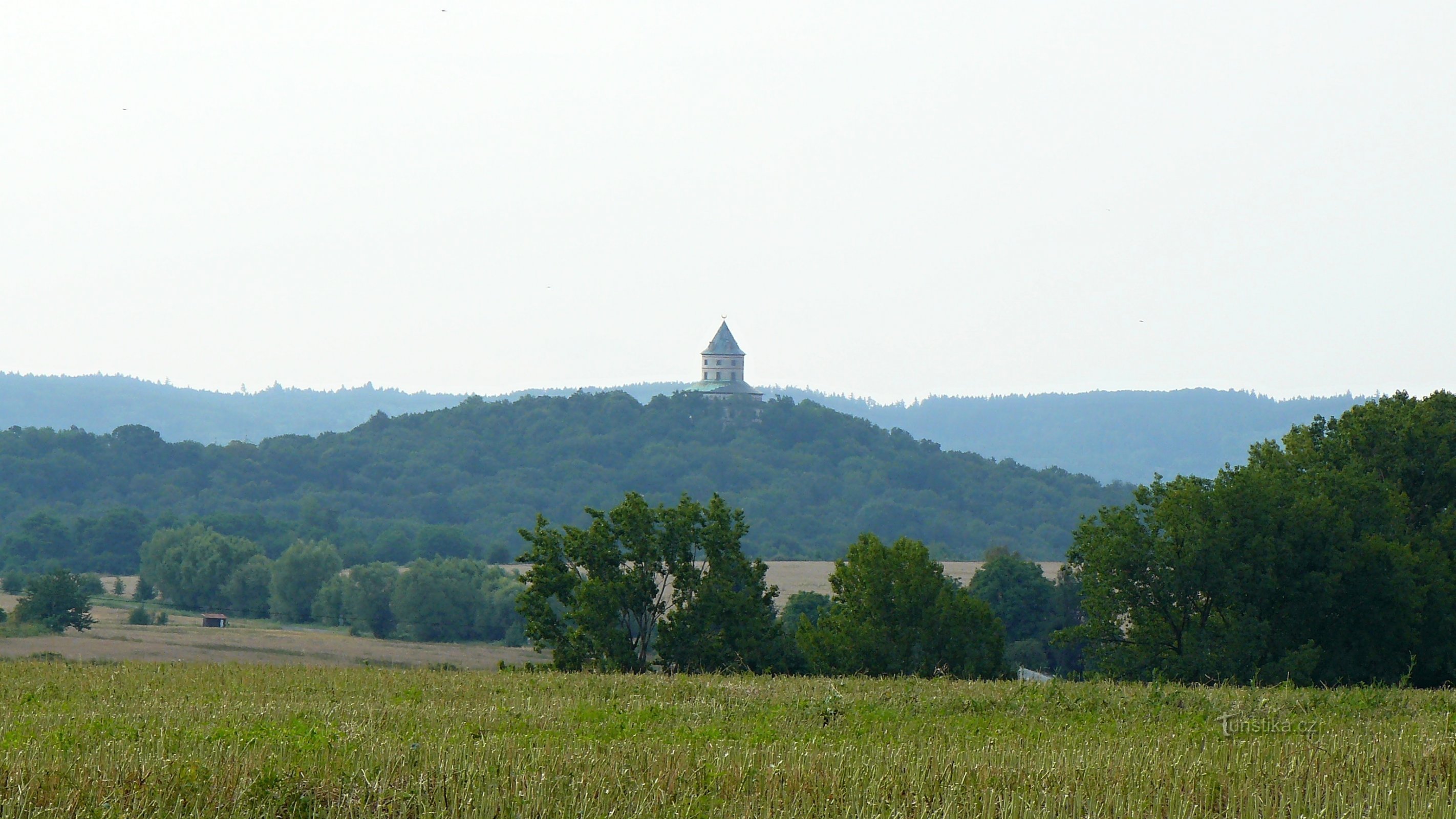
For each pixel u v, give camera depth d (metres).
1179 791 23.94
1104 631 90.56
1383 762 27.23
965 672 98.12
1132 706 43.06
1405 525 95.25
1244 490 86.19
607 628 92.00
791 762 26.78
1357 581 85.38
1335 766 26.80
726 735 34.25
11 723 35.41
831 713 39.72
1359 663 87.88
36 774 23.97
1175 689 49.06
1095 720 39.69
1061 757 27.48
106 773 24.33
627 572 96.25
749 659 94.94
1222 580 84.12
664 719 39.38
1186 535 85.25
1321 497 87.06
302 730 32.00
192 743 28.84
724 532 96.19
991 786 24.88
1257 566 85.31
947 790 23.80
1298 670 79.88
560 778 24.50
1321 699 45.22
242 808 22.62
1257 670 81.56
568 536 96.25
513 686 52.25
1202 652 84.50
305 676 57.41
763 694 48.16
